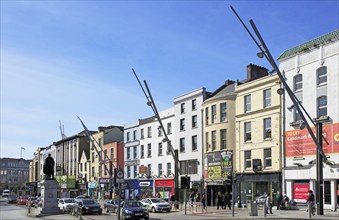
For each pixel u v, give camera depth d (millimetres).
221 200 40781
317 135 29531
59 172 98125
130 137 67938
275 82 40219
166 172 57594
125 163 68625
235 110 45750
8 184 171875
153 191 59469
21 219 33781
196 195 47719
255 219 27328
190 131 53125
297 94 37875
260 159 41156
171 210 41062
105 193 69438
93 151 81062
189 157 52688
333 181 33438
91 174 81000
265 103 41656
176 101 56375
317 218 26266
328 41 35250
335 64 34625
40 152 118312
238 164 44156
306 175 35750
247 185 42688
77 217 33344
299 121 37031
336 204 33156
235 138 45375
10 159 177500
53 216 35219
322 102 35656
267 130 41125
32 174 126750
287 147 38375
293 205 36531
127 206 31516
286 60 39250
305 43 38594
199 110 51781
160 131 59875
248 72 45969
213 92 51188
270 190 39688
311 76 36656
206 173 48438
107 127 80875
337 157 33562
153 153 61062
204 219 29000
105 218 32250
